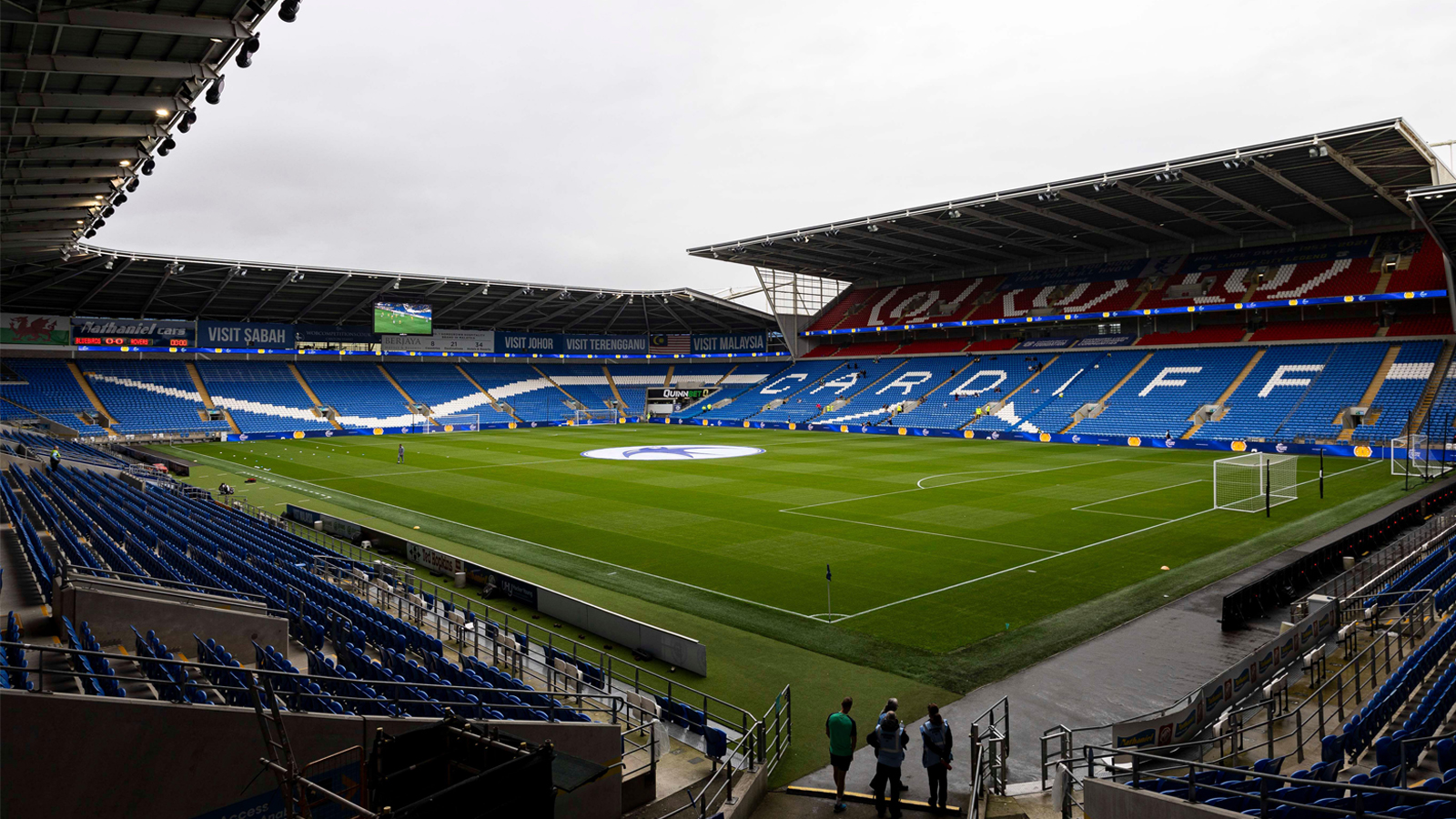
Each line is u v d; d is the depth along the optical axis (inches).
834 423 2928.2
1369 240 2374.5
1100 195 2037.4
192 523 1026.7
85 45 740.0
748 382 3617.1
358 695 501.7
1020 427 2529.5
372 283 2780.5
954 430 2620.6
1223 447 2079.2
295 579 778.2
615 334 3811.5
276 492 1558.8
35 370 2632.9
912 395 2952.8
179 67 804.6
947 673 638.5
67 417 2493.8
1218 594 831.1
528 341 3627.0
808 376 3435.0
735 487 1582.2
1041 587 866.1
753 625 759.7
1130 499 1391.5
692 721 537.6
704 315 3631.9
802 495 1469.0
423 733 228.5
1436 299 2185.0
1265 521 1195.3
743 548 1062.4
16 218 1237.7
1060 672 633.0
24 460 1502.2
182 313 2819.9
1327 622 685.3
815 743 527.8
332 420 2947.8
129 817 301.6
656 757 460.1
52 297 2502.5
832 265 3196.4
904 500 1406.3
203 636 580.4
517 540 1127.6
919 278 3469.5
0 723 275.7
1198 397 2313.0
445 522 1253.7
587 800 407.8
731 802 430.3
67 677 450.3
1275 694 549.6
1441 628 592.1
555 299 3250.5
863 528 1174.3
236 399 2886.3
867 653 684.7
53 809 286.0
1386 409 1953.7
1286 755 446.9
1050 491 1477.6
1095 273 2901.1
